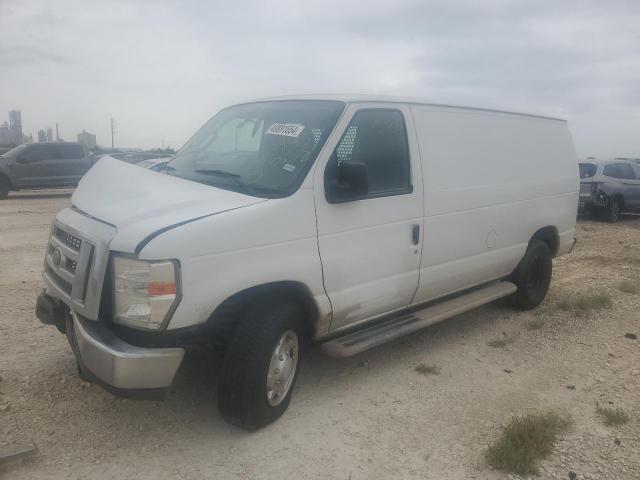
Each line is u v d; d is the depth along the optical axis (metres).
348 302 4.32
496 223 5.86
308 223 3.99
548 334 6.05
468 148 5.48
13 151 19.14
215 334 3.74
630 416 4.27
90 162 20.20
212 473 3.45
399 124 4.80
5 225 12.14
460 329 6.17
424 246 4.97
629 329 6.20
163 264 3.30
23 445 3.57
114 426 3.90
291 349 4.09
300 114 4.54
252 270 3.66
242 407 3.75
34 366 4.70
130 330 3.43
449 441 3.89
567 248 7.30
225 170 4.38
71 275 3.62
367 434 3.94
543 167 6.64
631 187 16.03
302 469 3.52
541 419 4.04
